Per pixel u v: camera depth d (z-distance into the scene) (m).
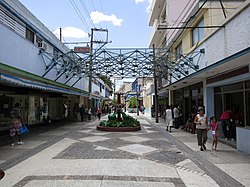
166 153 8.52
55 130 15.68
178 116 17.28
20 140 11.09
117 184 5.22
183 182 5.44
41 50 14.12
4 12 10.44
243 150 8.71
